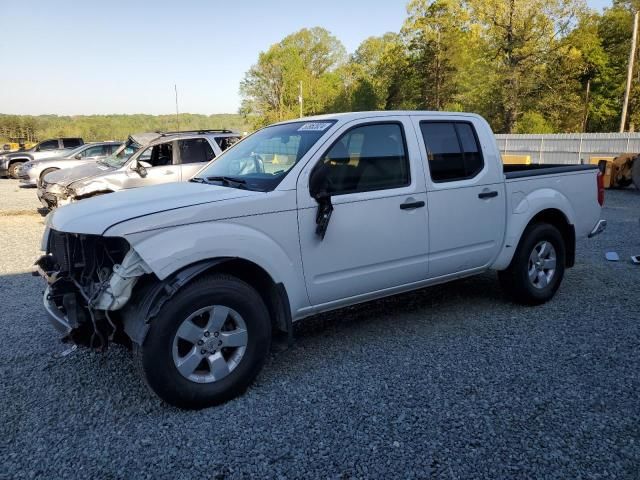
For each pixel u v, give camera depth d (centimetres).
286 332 361
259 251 341
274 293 356
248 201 341
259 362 347
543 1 4262
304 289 370
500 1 4281
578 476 259
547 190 514
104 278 324
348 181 387
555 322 471
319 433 299
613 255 704
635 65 4756
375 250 400
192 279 322
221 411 326
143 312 307
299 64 8544
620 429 298
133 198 361
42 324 489
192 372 323
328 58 9475
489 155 473
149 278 326
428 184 427
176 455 281
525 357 397
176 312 310
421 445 286
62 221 339
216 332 328
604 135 2291
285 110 8500
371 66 8769
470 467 267
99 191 943
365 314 505
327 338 445
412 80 6275
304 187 365
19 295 587
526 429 300
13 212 1270
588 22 4350
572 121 4788
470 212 454
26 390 358
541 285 515
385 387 353
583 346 416
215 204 331
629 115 4850
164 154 1004
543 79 4409
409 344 428
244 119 9031
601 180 571
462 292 570
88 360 406
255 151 426
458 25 5447
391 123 417
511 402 330
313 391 350
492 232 473
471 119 473
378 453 280
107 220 313
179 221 317
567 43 4391
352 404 331
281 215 353
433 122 444
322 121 410
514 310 507
